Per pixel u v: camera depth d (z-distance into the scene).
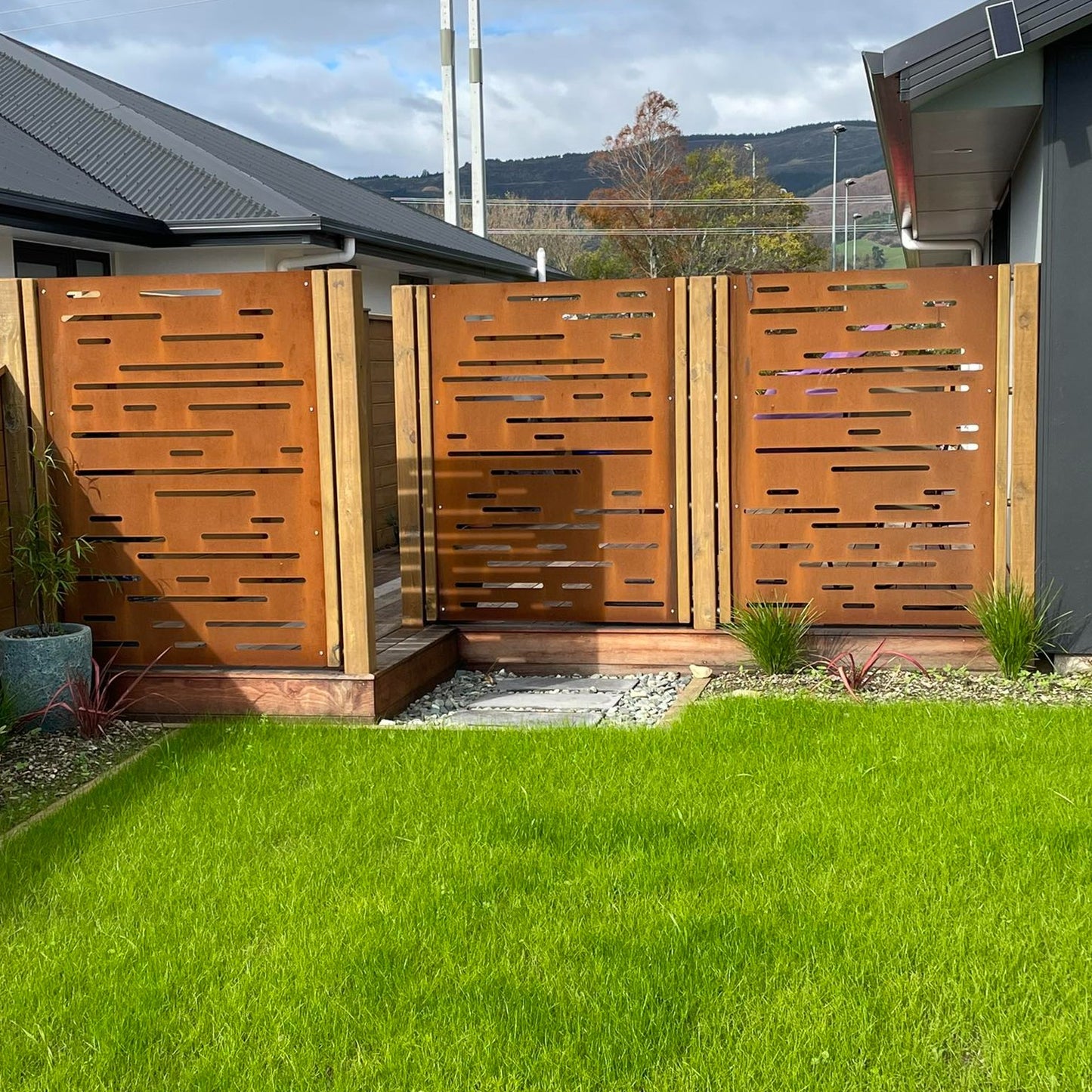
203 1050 3.04
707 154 69.69
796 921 3.60
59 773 5.57
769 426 7.09
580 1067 2.91
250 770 5.22
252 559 6.56
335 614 6.47
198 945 3.58
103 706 6.31
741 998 3.20
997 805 4.46
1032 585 6.82
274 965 3.45
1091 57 6.45
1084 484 6.66
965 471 6.91
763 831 4.31
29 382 6.61
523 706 6.69
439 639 7.29
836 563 7.14
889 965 3.33
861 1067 2.88
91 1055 3.03
